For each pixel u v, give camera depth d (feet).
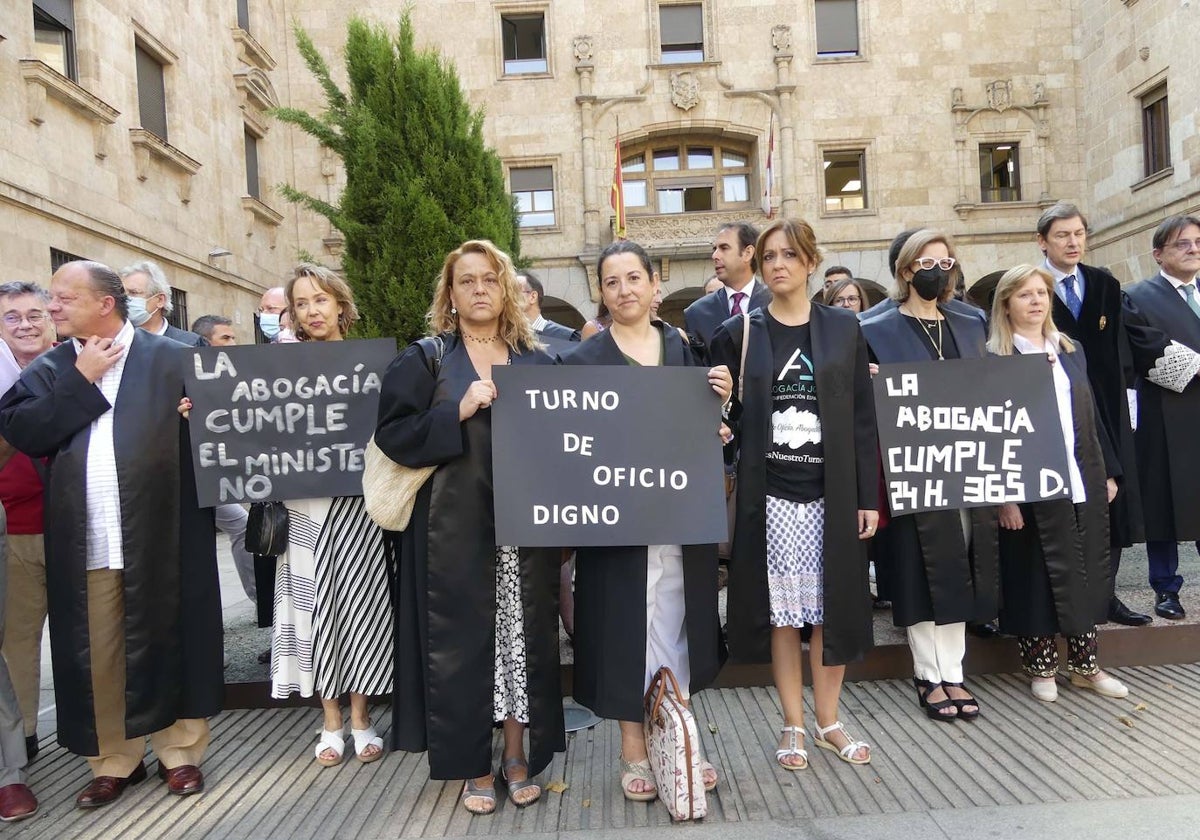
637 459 9.16
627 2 57.00
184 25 43.06
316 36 56.90
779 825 8.81
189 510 10.38
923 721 11.51
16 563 11.49
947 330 11.90
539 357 9.94
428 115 29.63
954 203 57.11
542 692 9.23
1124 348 13.83
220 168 46.88
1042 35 57.11
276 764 11.02
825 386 9.66
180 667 10.11
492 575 9.30
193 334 15.16
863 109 57.11
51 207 31.09
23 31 30.25
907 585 11.29
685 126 57.00
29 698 11.60
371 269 28.91
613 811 9.37
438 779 9.10
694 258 57.21
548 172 57.88
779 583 9.85
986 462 11.07
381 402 9.36
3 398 10.05
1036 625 11.69
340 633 10.73
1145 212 50.62
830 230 57.16
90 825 9.52
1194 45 45.88
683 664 9.72
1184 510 13.73
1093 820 8.64
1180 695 12.08
